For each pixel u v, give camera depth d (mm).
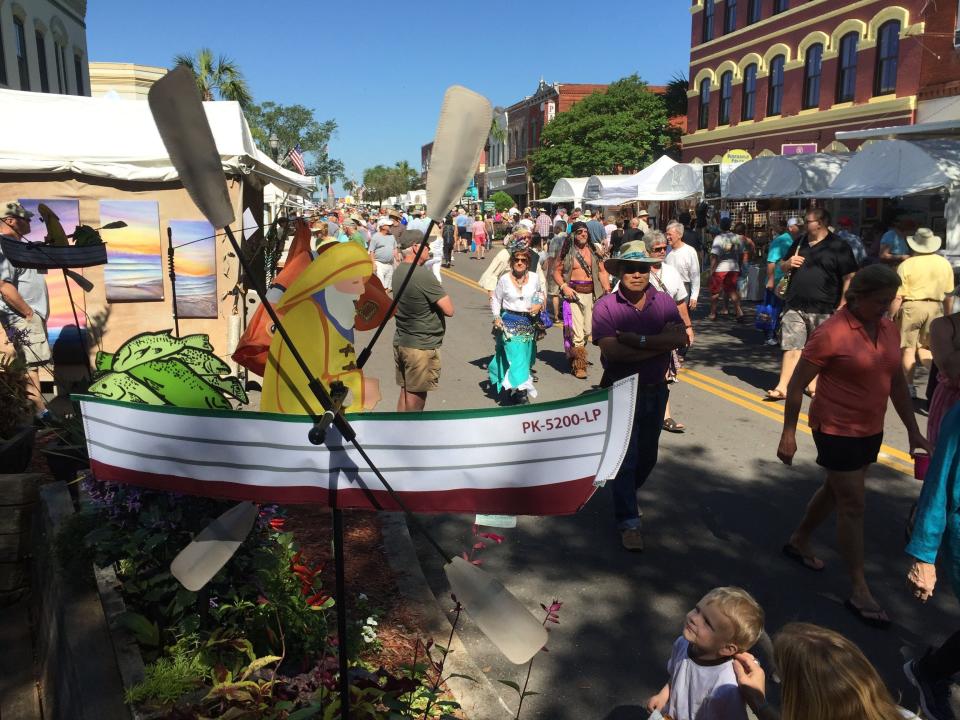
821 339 3857
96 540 2814
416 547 4848
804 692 1882
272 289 2529
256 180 8445
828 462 3961
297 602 2928
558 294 12070
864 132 16328
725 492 5770
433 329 6191
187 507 2758
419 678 2844
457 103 1668
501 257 8469
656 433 4754
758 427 7418
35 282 6496
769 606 4160
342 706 2109
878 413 3861
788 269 8141
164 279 8016
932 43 19078
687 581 4449
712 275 14141
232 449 1842
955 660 3102
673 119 39281
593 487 1646
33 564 3766
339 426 1760
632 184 23109
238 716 2350
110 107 8008
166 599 2895
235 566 2838
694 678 2504
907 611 4117
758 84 25781
